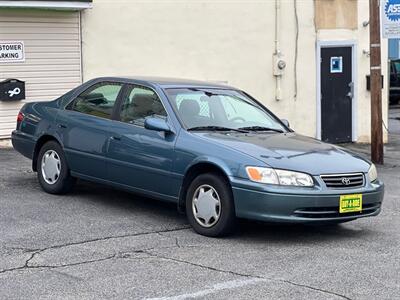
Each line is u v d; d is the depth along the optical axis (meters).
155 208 8.49
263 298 5.36
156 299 5.26
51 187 8.97
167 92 8.02
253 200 6.79
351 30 16.75
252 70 15.62
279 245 6.99
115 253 6.49
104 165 8.23
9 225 7.40
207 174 7.18
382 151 13.60
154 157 7.64
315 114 16.50
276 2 15.74
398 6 13.30
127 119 8.16
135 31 14.12
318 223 7.01
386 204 9.43
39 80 13.16
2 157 11.97
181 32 14.66
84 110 8.73
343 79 16.78
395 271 6.16
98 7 13.63
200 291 5.47
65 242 6.81
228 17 15.20
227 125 7.99
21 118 9.56
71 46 13.45
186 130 7.55
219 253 6.61
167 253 6.55
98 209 8.31
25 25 12.89
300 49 16.16
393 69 28.55
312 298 5.38
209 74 15.10
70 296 5.29
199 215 7.26
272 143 7.45
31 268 5.96
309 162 7.04
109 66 13.91
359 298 5.42
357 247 7.01
